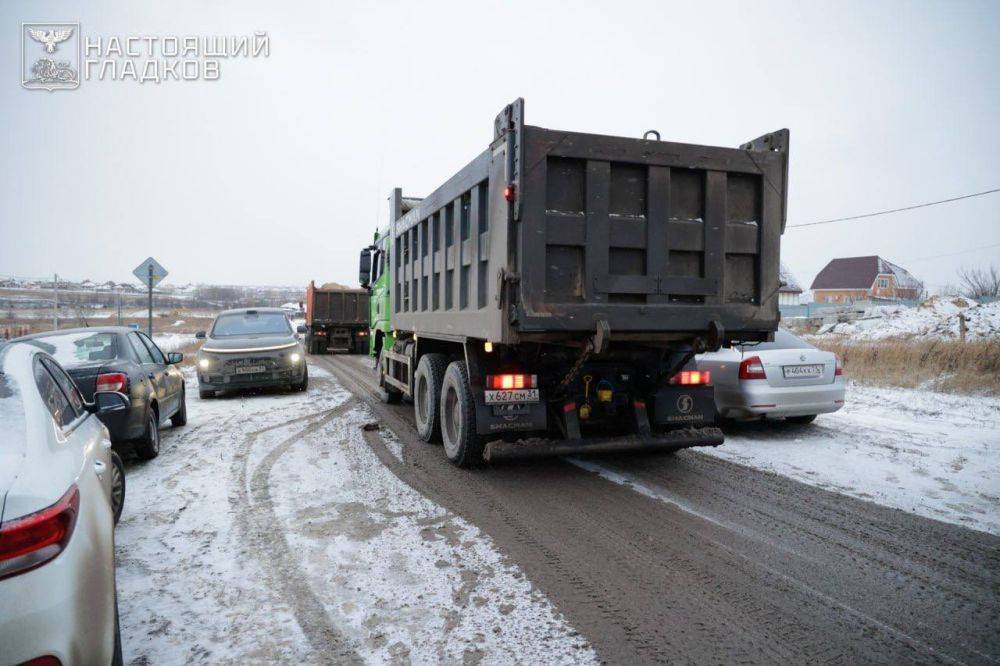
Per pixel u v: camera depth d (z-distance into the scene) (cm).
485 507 495
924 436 763
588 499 517
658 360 612
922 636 301
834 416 920
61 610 199
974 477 579
